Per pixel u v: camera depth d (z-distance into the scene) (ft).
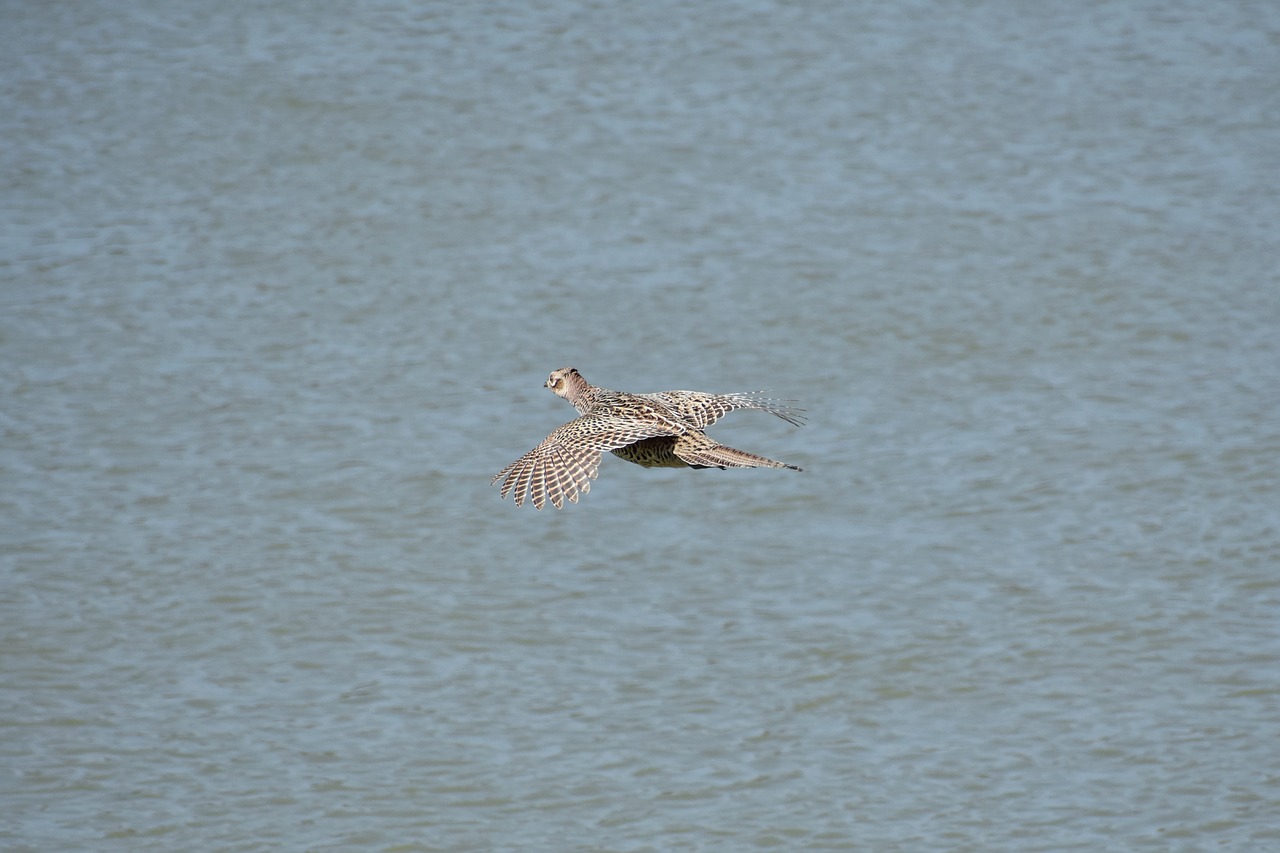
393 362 90.12
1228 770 56.80
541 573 71.00
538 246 105.09
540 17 144.46
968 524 73.92
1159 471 77.56
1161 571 69.36
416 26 142.00
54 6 147.54
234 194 112.68
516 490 31.40
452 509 75.87
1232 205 110.11
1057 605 67.31
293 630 66.39
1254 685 61.62
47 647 64.64
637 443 33.53
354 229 107.76
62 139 121.08
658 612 68.03
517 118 124.67
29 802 55.52
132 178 115.14
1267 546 70.90
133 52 136.77
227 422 83.61
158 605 67.87
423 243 105.50
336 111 125.49
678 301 97.04
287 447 81.20
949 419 83.66
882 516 75.05
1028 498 75.77
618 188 113.60
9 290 98.68
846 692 62.08
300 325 94.84
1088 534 72.59
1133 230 106.52
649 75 132.36
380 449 81.00
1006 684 62.23
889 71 133.49
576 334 92.79
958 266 101.76
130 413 84.33
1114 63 135.13
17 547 71.77
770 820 54.19
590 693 62.44
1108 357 90.17
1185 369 88.53
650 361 89.45
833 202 111.34
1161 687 61.82
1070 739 58.80
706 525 75.10
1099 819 54.08
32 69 133.08
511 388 87.04
